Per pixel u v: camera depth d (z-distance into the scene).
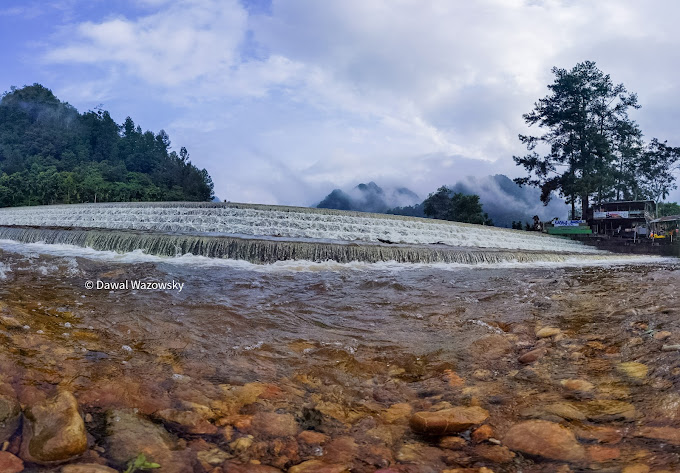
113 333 4.24
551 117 52.56
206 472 1.96
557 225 38.38
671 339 4.15
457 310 6.32
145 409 2.57
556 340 4.53
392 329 5.20
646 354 3.79
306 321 5.48
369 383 3.43
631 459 2.10
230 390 3.03
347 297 7.32
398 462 2.16
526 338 4.77
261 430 2.45
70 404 2.24
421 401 3.05
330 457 2.19
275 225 22.88
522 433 2.43
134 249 13.90
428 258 14.76
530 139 54.00
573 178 49.34
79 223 24.80
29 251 13.32
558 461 2.14
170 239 13.45
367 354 4.20
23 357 3.05
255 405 2.81
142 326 4.61
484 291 8.16
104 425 2.28
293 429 2.50
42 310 4.81
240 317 5.41
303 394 3.09
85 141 110.38
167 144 138.75
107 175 87.12
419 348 4.42
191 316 5.25
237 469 2.00
